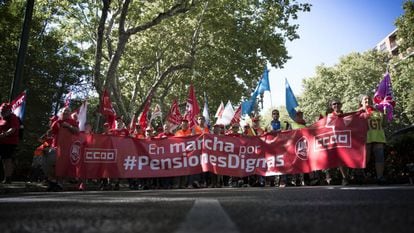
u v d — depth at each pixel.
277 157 10.62
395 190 4.52
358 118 9.45
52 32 26.33
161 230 1.27
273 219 1.57
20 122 9.53
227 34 24.02
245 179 11.32
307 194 3.95
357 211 1.93
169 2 22.41
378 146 9.02
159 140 11.19
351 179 9.99
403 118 45.09
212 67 26.00
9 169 9.49
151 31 25.66
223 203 2.66
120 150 10.97
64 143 10.30
